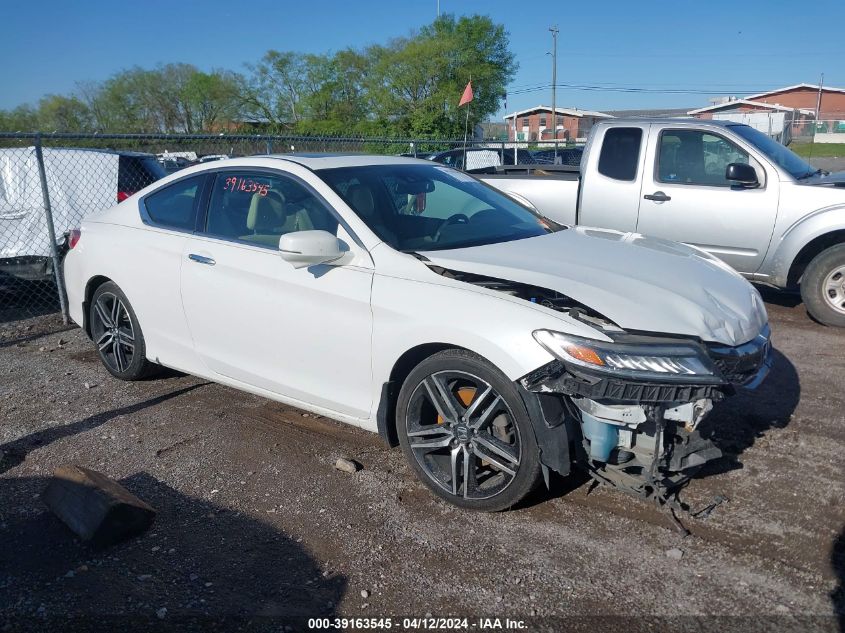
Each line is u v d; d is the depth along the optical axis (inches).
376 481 151.0
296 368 160.1
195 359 183.6
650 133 283.9
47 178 307.9
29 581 120.1
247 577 120.3
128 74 2063.2
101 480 138.2
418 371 138.6
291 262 145.5
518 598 113.3
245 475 155.3
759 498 139.2
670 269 146.6
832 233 256.8
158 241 186.9
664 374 117.6
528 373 123.0
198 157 608.1
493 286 137.0
